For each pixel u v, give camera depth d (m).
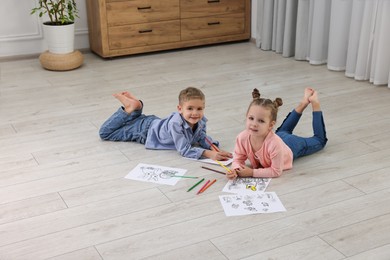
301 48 4.48
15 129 3.11
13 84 3.99
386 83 3.82
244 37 5.15
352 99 3.54
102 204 2.26
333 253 1.91
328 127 3.07
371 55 3.85
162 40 4.77
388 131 2.99
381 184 2.39
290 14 4.50
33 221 2.14
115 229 2.08
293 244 1.96
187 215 2.16
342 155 2.69
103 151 2.78
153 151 2.77
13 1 4.51
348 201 2.25
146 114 3.30
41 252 1.95
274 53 4.79
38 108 3.46
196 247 1.95
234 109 3.38
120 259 1.89
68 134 3.02
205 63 4.48
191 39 4.90
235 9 5.00
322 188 2.36
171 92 3.74
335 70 4.19
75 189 2.39
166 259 1.89
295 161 2.63
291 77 4.06
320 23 4.25
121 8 4.49
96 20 4.56
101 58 4.68
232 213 2.17
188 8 4.77
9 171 2.58
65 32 4.25
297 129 3.04
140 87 3.87
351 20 3.89
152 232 2.05
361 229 2.05
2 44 4.59
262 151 2.43
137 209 2.22
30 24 4.63
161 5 4.64
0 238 2.03
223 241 1.99
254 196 2.30
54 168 2.60
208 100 3.56
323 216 2.14
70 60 4.29
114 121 2.84
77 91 3.80
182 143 2.68
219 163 2.56
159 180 2.46
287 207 2.21
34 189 2.40
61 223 2.13
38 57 4.73
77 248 1.96
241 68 4.33
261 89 3.79
